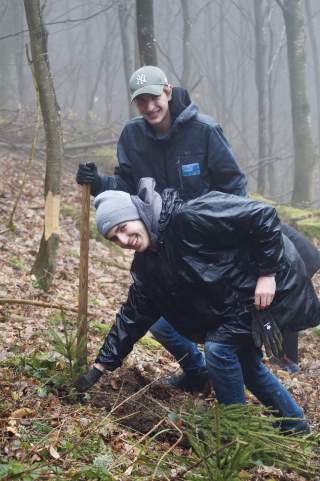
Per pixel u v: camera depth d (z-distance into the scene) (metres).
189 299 3.47
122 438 3.40
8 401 3.54
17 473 2.78
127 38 16.84
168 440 3.62
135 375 4.39
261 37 16.30
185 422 3.51
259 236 3.32
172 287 3.43
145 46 8.53
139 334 3.73
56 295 6.04
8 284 5.94
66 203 10.12
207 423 3.44
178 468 3.19
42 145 13.84
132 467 3.10
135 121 4.00
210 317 3.47
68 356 3.84
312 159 13.65
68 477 2.89
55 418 3.43
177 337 4.21
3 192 9.73
